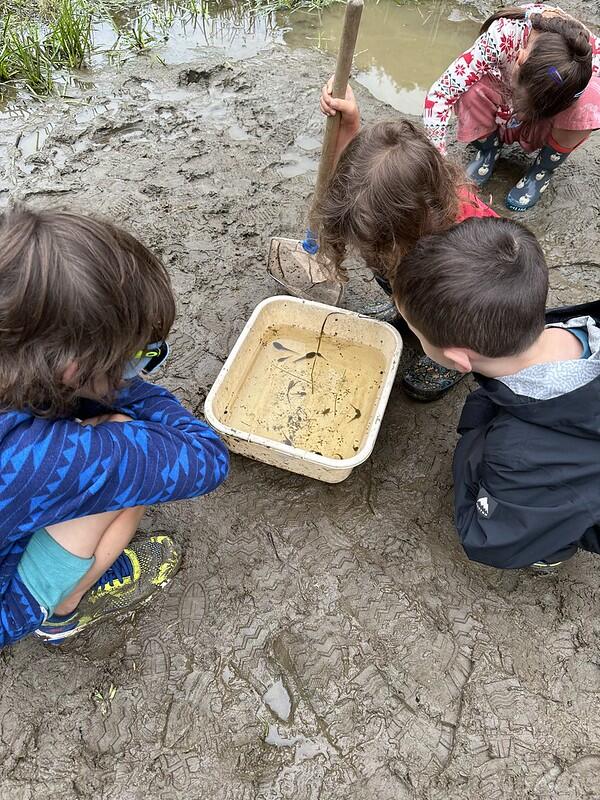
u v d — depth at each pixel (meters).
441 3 3.71
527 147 2.44
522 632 1.51
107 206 2.44
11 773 1.30
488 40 2.15
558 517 1.31
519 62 1.99
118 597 1.47
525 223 2.47
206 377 1.97
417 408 1.92
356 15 1.50
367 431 1.76
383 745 1.35
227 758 1.32
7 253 0.86
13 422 1.00
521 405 1.31
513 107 2.19
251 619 1.50
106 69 3.12
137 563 1.51
